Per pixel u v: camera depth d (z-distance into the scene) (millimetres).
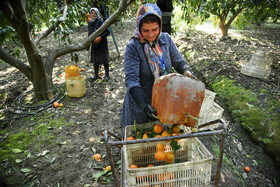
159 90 1211
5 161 2504
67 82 4031
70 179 2256
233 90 3883
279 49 6609
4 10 2670
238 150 2764
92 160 2529
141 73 1654
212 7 3596
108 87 4633
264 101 3375
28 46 3291
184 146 1762
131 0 3891
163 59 1624
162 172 1367
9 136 2982
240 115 3270
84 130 3135
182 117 1207
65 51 4016
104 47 4652
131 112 1852
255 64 4168
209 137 2916
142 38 1562
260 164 2533
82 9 4422
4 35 2938
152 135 1636
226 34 8680
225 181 2207
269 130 2805
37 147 2758
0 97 4191
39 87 3920
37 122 3342
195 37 8258
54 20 3568
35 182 2221
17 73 5516
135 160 1718
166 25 2938
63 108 3756
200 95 1168
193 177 1437
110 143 1240
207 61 5348
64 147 2764
